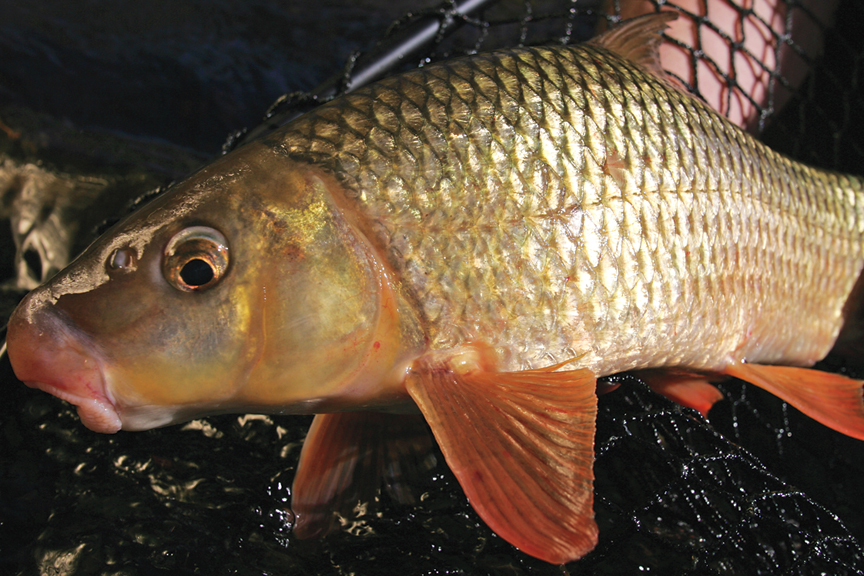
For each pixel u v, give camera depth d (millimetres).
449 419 411
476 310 431
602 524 445
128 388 399
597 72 463
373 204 420
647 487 462
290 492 459
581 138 447
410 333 426
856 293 557
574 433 406
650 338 462
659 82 485
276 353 412
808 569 432
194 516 442
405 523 448
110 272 399
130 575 415
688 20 669
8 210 690
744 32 654
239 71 1003
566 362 432
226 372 408
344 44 1081
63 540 426
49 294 396
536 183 437
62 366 391
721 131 494
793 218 520
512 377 429
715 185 481
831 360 587
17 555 422
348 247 417
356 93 436
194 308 402
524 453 401
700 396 513
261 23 1102
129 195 741
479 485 391
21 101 890
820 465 501
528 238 436
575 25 1080
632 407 488
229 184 411
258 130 516
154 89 962
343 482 458
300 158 418
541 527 382
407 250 423
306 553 433
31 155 792
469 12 573
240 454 478
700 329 479
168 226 404
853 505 479
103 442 473
